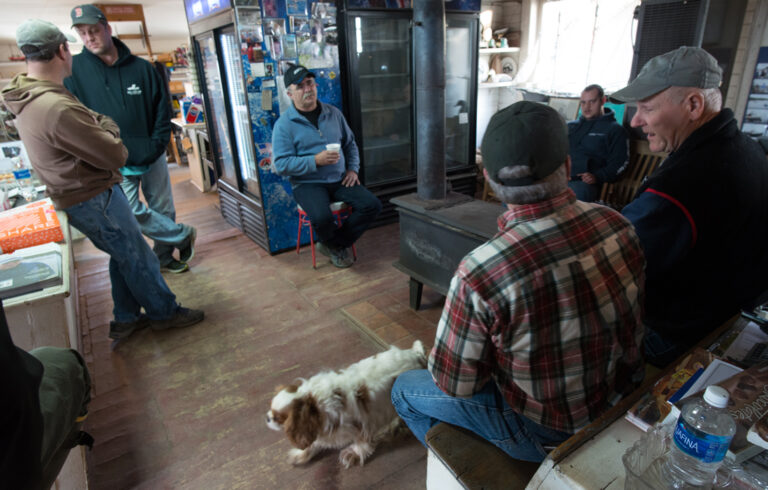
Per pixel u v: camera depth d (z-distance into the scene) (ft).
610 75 14.14
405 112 13.29
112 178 6.97
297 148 10.05
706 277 4.07
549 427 3.10
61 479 4.17
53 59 6.16
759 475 2.45
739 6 10.18
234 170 12.49
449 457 3.70
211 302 9.23
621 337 3.00
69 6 17.78
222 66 11.53
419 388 4.12
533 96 14.08
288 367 7.16
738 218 3.85
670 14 10.55
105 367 7.33
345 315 8.56
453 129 14.37
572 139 10.91
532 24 15.17
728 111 3.94
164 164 10.58
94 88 9.04
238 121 11.80
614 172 10.21
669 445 2.71
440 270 7.51
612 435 2.88
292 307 8.96
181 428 5.98
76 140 6.14
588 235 2.85
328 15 10.68
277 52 10.23
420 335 7.82
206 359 7.43
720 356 3.40
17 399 1.99
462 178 14.29
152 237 10.04
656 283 4.29
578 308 2.75
